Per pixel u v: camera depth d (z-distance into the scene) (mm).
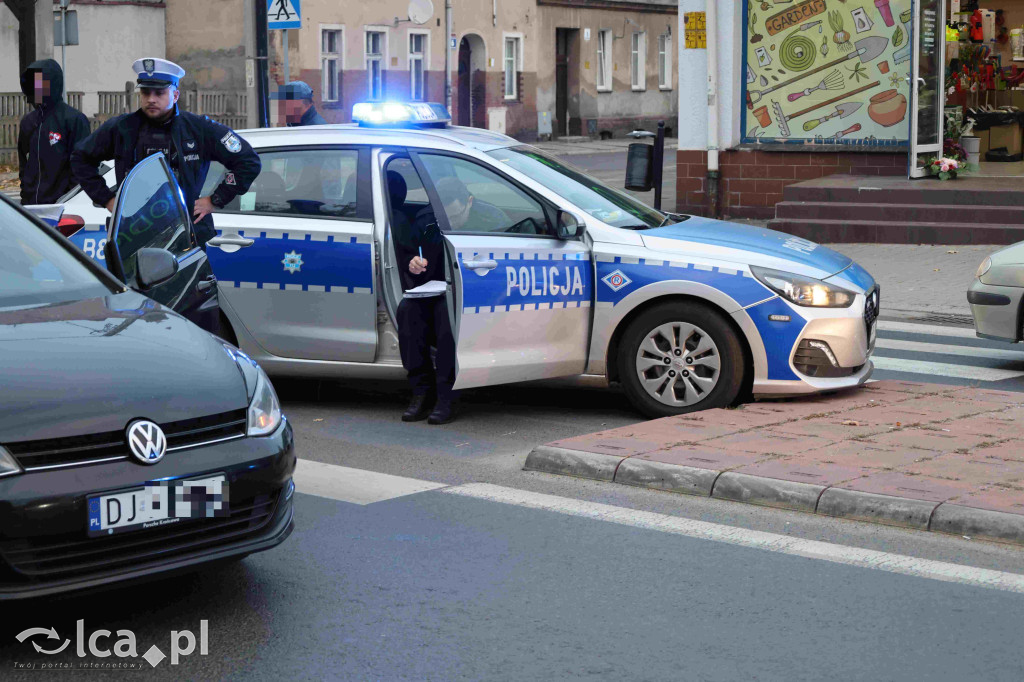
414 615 4688
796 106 18344
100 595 4871
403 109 8305
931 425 7105
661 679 4137
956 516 5547
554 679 4141
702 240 7727
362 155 7965
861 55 17891
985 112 21281
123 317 4906
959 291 12930
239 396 4598
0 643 4434
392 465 6848
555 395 8633
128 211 5918
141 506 4191
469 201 7738
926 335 11086
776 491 5969
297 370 8070
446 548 5430
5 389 4191
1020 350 10422
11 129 29000
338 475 6629
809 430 6984
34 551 4039
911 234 15766
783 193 18062
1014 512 5484
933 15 17531
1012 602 4789
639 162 13141
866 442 6727
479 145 7980
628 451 6609
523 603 4801
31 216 5555
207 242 7973
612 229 7719
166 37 35500
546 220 7684
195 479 4309
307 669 4227
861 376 7797
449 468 6777
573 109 43812
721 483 6125
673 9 47406
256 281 8031
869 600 4820
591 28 43812
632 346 7691
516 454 7082
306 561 5266
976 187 16172
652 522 5773
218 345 4930
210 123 7527
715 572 5125
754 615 4676
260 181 8117
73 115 10977
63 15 24641
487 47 39812
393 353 7953
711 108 18531
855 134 18109
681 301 7590
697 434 6941
